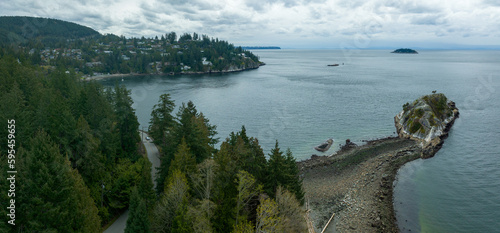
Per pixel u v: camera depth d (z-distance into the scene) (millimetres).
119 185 45156
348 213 54125
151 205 38375
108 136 55031
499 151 81688
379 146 87188
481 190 61656
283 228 33000
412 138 92812
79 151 45781
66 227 27859
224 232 31828
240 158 44312
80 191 32469
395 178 67312
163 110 65000
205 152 50812
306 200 58469
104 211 41875
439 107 105688
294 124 111875
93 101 57312
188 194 34062
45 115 48750
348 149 86562
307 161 78750
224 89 198500
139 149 72000
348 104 144125
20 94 59969
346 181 66250
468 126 102562
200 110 134875
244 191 33312
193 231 29016
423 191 61625
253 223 34094
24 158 31188
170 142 54469
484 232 48656
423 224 50875
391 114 123812
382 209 55094
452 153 81000
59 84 84188
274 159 41219
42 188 27109
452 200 58125
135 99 161250
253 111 132500
